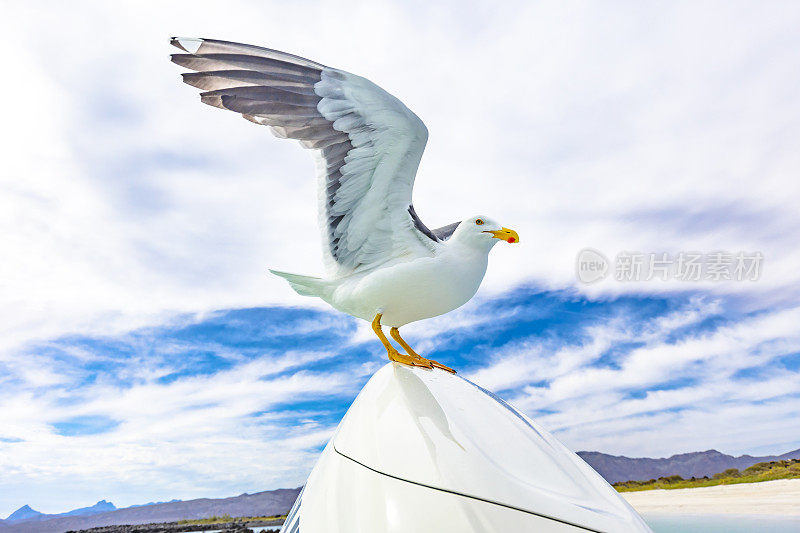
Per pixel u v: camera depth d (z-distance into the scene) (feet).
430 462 3.75
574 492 3.78
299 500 4.50
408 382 4.81
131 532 36.14
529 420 4.80
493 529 3.36
